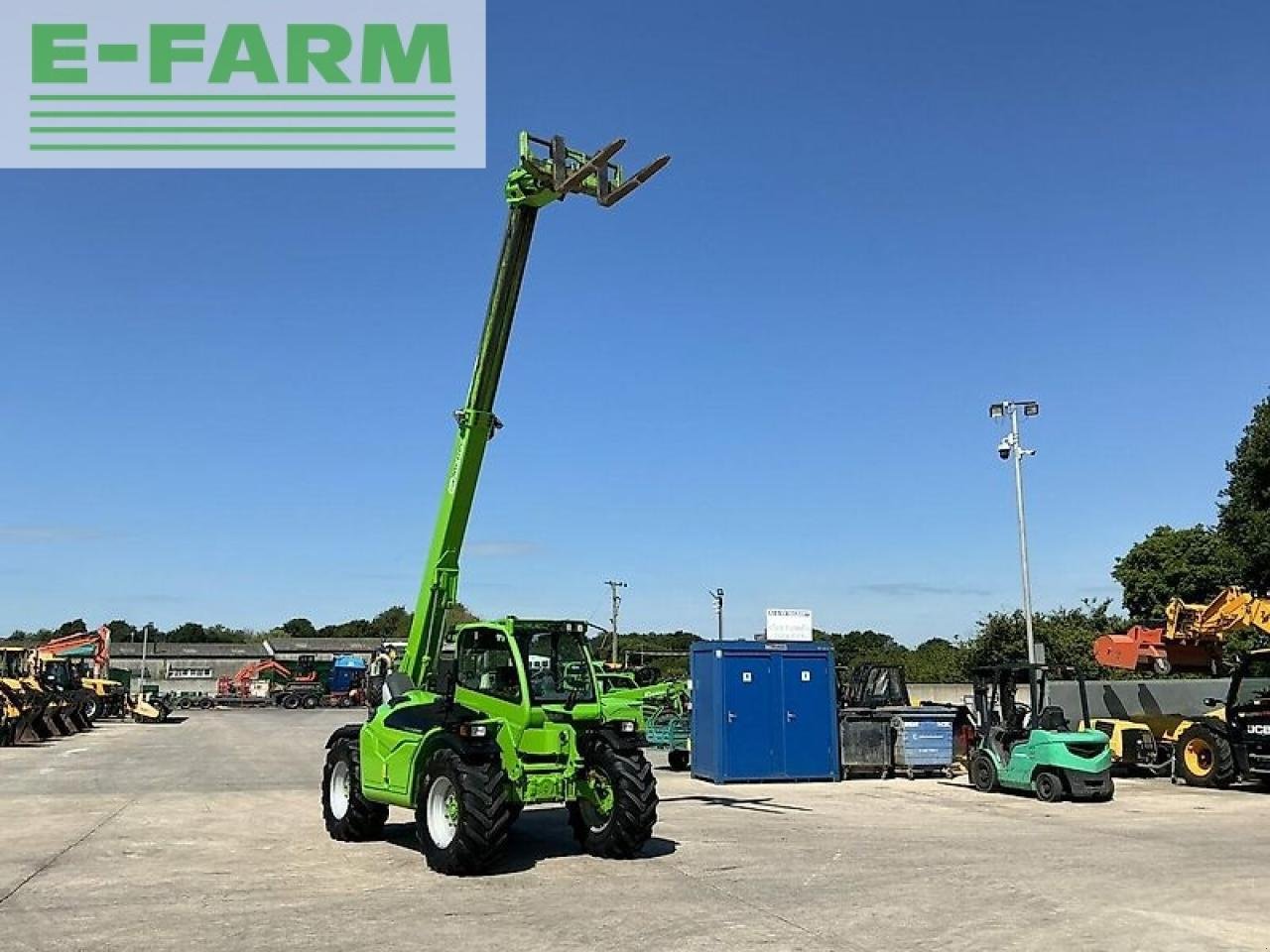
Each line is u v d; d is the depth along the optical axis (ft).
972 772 61.93
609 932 25.71
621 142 37.52
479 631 36.96
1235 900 29.86
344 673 211.00
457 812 32.76
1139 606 144.36
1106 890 31.24
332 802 40.91
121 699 150.30
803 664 68.28
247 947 24.36
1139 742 68.13
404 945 24.52
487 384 40.91
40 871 34.04
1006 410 108.88
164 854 37.17
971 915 27.71
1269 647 69.41
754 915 27.53
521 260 40.68
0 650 106.11
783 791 60.70
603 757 35.55
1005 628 149.89
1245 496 119.55
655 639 296.30
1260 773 61.26
